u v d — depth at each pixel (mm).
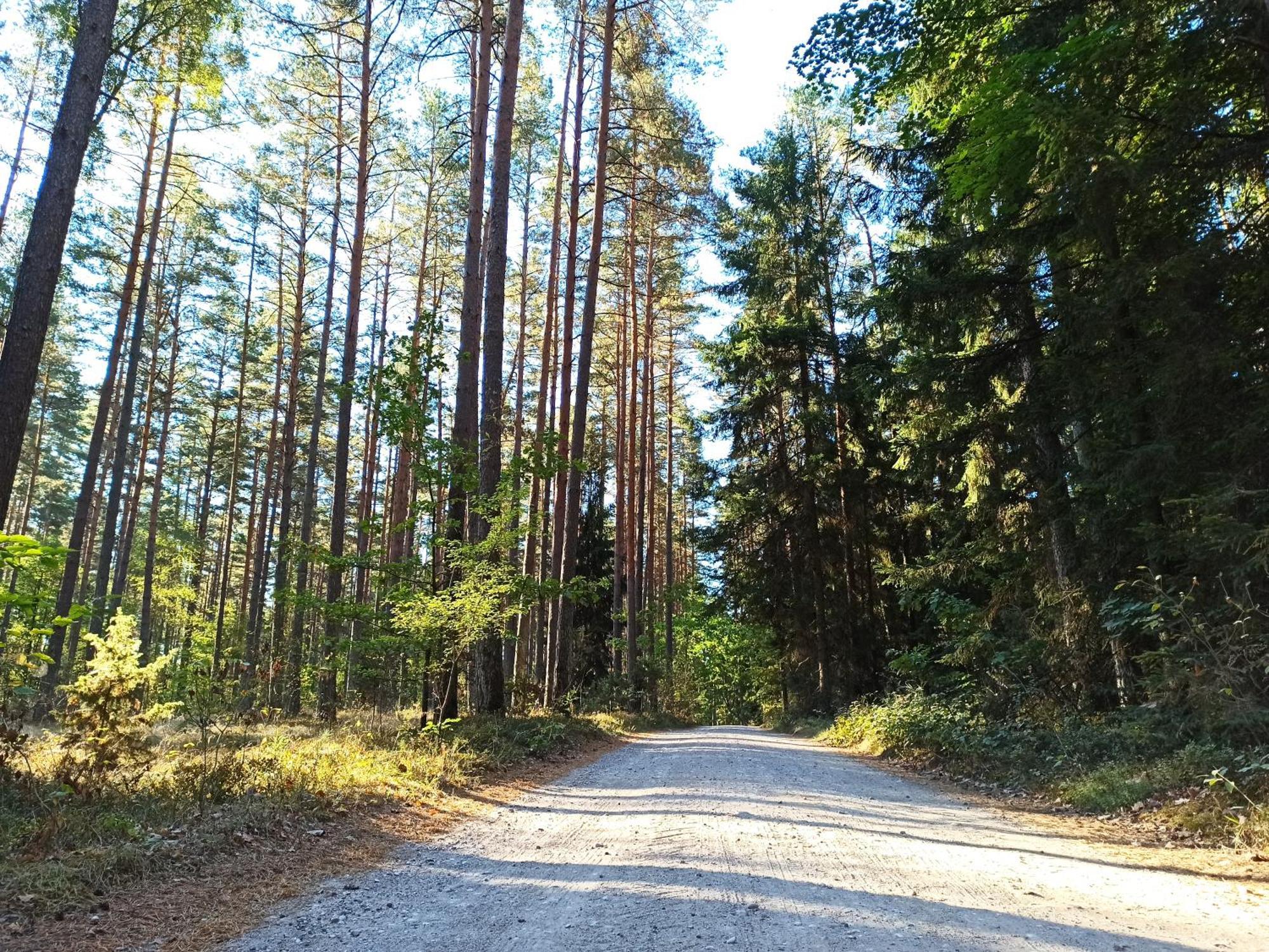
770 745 17250
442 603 10750
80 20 8539
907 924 4172
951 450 16281
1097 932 4059
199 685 9609
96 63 8477
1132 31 8164
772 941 3914
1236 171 8562
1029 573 14492
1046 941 3906
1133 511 10656
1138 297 8930
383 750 10445
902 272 13797
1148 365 9117
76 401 39250
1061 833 7078
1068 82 8578
